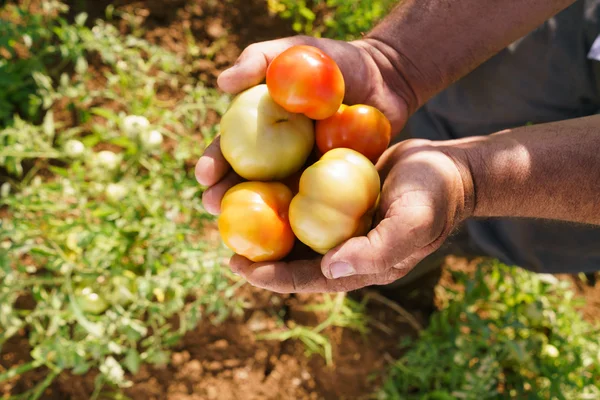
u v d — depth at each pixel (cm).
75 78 111
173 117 106
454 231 80
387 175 69
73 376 98
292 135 68
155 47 109
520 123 93
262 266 67
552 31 84
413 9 78
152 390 99
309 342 104
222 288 93
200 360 101
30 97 105
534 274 108
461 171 65
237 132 67
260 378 103
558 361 104
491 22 77
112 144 109
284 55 67
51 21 110
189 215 102
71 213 102
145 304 92
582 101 89
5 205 102
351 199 64
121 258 98
